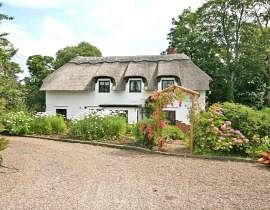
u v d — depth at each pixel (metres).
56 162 11.01
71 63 38.28
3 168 9.66
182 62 34.62
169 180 8.77
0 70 14.02
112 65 36.00
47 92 36.75
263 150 12.45
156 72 34.06
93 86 35.09
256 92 41.19
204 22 42.41
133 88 34.06
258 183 8.56
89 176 9.08
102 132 17.14
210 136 13.16
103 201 6.87
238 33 41.06
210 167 10.65
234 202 6.94
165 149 14.09
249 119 13.30
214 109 13.73
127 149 14.73
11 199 6.86
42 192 7.40
